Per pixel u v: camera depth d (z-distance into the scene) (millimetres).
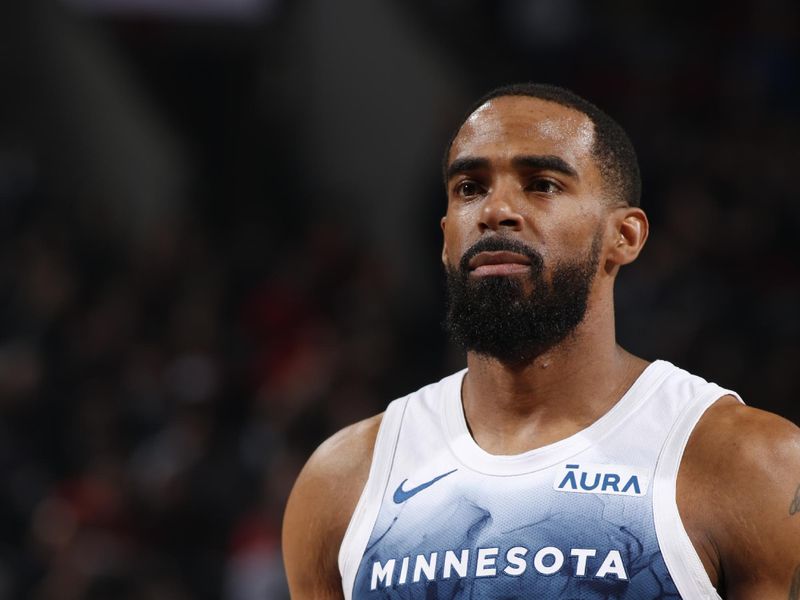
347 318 28594
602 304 8055
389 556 7750
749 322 25266
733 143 29984
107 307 29875
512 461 7746
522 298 7734
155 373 27750
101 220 34719
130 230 35625
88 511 22969
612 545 7262
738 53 32500
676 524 7234
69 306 30141
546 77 32625
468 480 7777
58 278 30609
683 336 24297
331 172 35812
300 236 33156
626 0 33594
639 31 33062
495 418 8125
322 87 36375
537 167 7824
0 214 33406
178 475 23281
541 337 7812
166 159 37219
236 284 30453
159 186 36844
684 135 30219
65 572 21125
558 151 7844
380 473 8156
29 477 24766
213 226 35281
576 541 7332
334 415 24016
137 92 37594
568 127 7965
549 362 7945
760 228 27875
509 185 7848
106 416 26062
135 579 20812
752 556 7191
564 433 7887
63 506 23656
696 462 7414
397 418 8430
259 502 22875
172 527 22891
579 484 7508
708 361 23922
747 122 30875
